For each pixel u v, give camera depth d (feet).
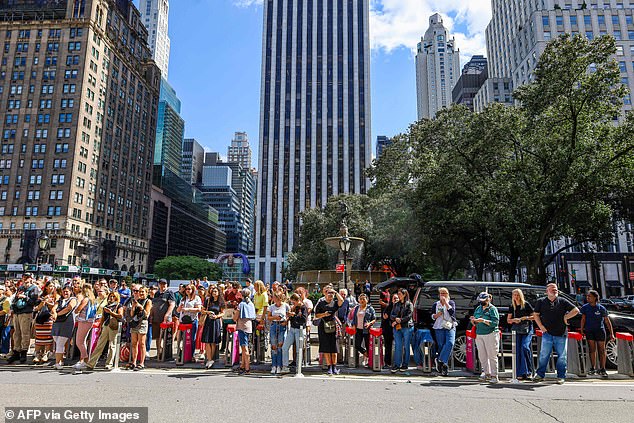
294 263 203.21
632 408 21.31
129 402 21.30
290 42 371.56
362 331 34.58
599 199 74.84
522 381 28.86
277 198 345.31
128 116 315.78
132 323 32.32
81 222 255.70
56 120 254.47
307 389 25.27
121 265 300.40
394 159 118.62
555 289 29.32
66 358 37.04
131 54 323.78
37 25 267.39
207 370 32.17
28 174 249.55
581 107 67.41
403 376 30.71
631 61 220.64
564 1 248.32
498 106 77.05
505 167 76.54
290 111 359.25
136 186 326.85
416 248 92.38
